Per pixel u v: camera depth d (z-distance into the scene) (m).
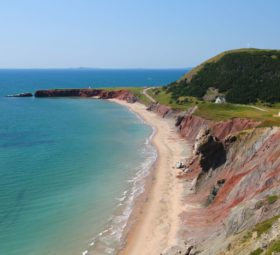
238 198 43.59
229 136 56.84
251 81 137.88
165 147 86.69
